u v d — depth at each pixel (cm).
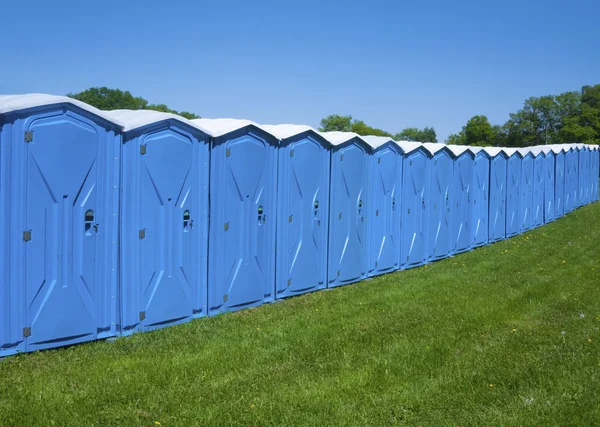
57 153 638
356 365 625
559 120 8112
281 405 518
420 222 1303
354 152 1087
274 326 766
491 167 1636
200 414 493
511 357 655
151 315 745
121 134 699
